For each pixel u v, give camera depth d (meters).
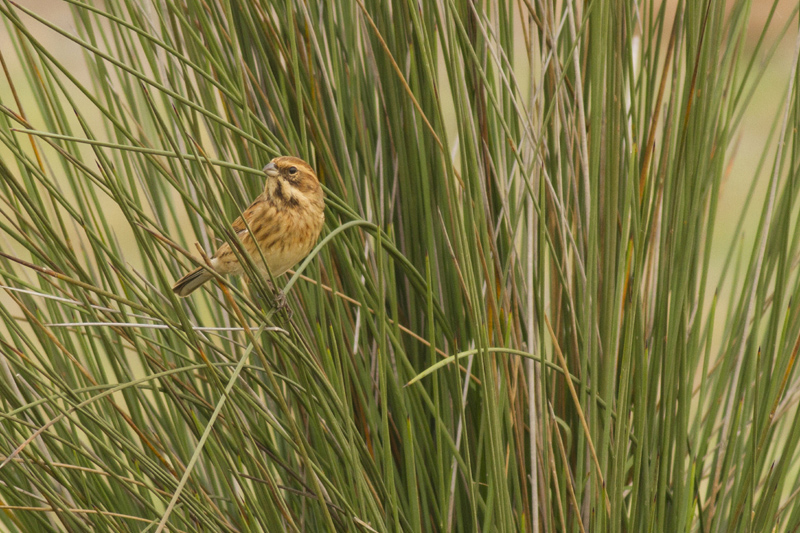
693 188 4.55
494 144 4.96
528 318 4.89
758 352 4.75
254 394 5.01
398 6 4.87
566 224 4.83
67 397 4.03
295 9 5.07
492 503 4.61
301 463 5.43
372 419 5.16
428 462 5.29
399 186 5.31
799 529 5.02
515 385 4.90
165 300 5.22
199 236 5.48
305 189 4.86
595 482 4.75
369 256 5.29
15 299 4.27
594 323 4.79
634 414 4.97
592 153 4.46
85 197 5.17
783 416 5.49
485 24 4.80
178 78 5.34
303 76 5.15
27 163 3.90
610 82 4.30
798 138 4.66
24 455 4.23
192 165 5.18
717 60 4.50
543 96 5.16
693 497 4.96
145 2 5.24
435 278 5.21
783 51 17.45
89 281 4.39
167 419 5.33
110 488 5.28
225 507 5.48
